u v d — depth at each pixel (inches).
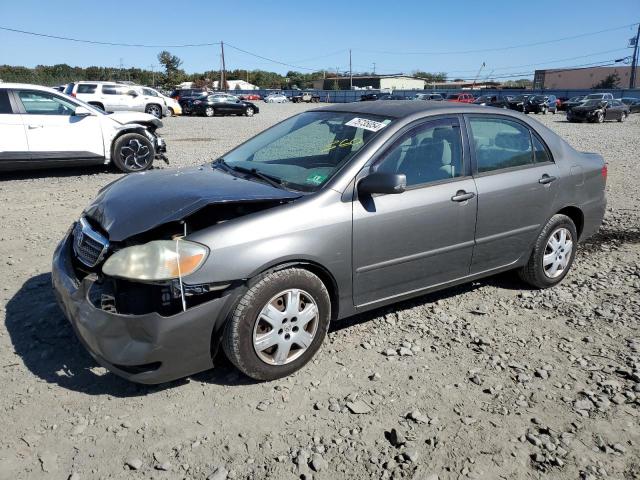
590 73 3676.2
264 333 126.9
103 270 116.6
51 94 386.3
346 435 113.0
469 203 158.6
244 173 156.3
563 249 191.2
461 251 161.0
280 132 178.5
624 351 148.0
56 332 151.8
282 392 127.2
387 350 145.6
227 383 130.3
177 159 488.7
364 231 138.6
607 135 836.6
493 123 171.3
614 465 105.7
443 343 151.5
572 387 131.2
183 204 124.2
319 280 132.7
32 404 120.7
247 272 120.7
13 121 367.9
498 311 172.7
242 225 123.4
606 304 177.9
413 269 151.9
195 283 116.3
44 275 193.3
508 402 125.0
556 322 165.5
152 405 121.4
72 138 389.7
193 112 1295.5
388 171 144.7
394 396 126.6
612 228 272.1
